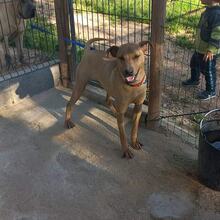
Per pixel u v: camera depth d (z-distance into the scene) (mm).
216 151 1192
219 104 1834
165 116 1601
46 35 2250
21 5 1938
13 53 2184
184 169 1379
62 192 1289
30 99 1891
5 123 1692
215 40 1738
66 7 1806
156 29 1400
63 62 1942
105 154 1476
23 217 1194
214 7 1754
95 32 2510
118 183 1321
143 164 1412
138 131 1610
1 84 1771
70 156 1468
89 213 1201
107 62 1395
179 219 1170
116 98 1369
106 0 2885
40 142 1558
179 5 2730
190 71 2117
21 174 1378
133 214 1192
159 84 1506
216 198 1246
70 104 1607
